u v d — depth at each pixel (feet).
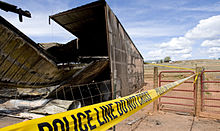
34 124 2.75
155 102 19.89
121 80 20.85
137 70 34.94
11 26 8.42
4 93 16.99
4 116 14.61
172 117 17.80
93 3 16.75
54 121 3.16
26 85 11.91
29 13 9.16
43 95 16.76
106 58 16.67
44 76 12.55
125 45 24.75
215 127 14.48
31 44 9.80
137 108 6.49
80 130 3.73
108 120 4.77
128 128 14.15
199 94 17.58
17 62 9.87
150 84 50.24
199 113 17.52
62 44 26.50
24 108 15.35
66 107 14.80
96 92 22.63
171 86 11.24
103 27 25.12
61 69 12.80
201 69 18.30
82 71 15.15
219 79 41.55
